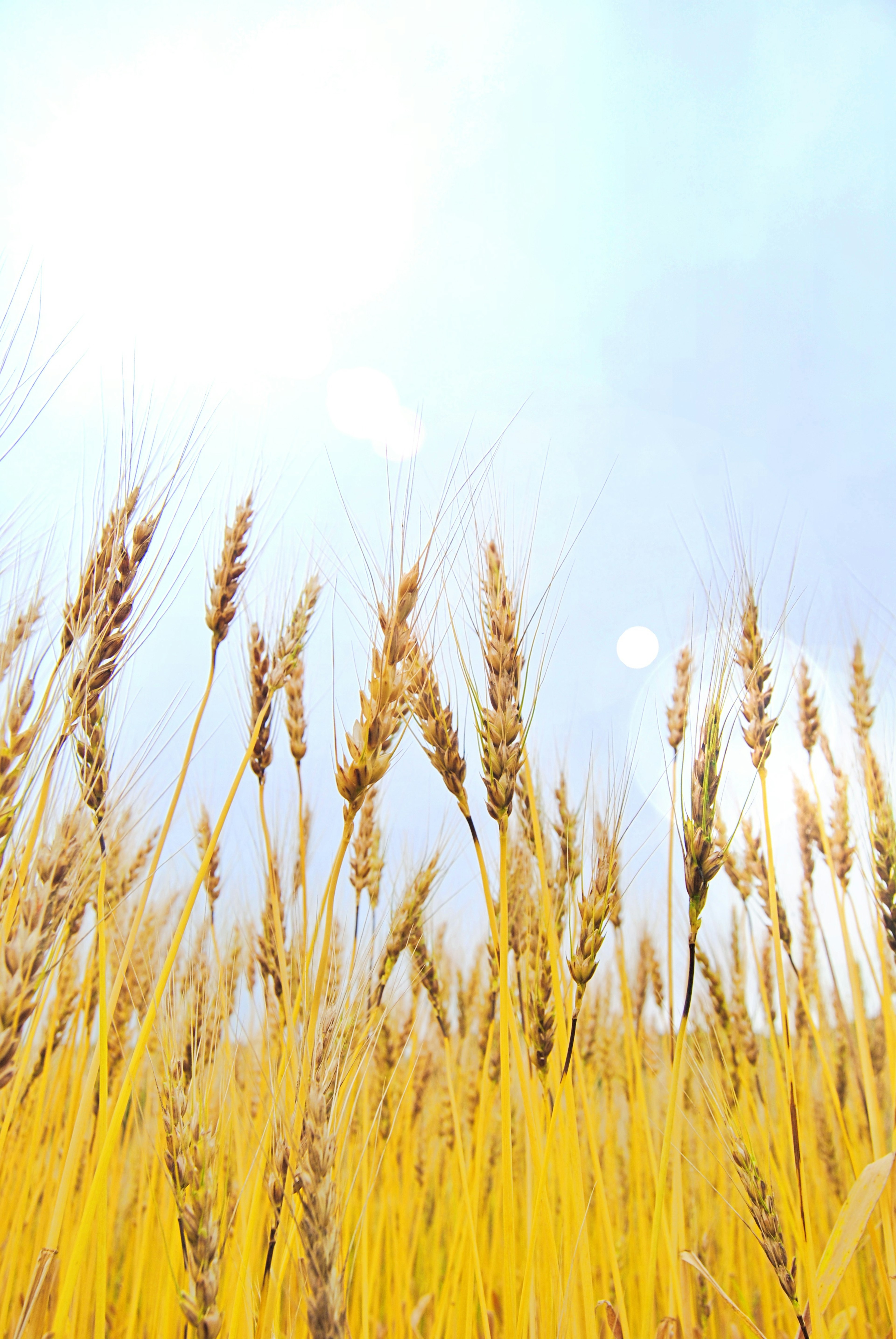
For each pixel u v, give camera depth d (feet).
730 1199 1.20
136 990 1.16
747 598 1.35
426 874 1.19
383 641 1.06
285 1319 1.01
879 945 1.28
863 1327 1.18
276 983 1.14
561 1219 1.08
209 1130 0.95
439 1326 1.10
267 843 1.19
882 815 1.30
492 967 1.15
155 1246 1.12
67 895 0.96
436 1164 1.21
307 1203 0.89
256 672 1.26
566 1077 1.07
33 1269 1.04
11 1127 1.13
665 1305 1.14
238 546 1.27
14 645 1.07
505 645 1.10
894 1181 1.17
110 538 1.12
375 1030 1.07
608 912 1.09
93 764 1.07
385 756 1.04
